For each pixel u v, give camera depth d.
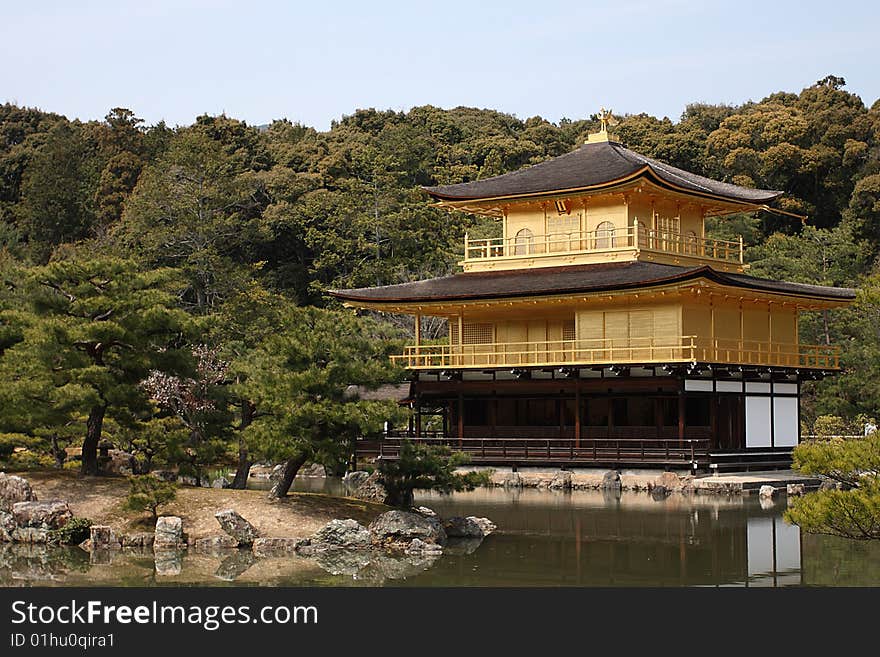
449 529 46.16
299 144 140.12
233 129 144.25
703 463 66.75
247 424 51.78
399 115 155.00
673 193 75.25
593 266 74.25
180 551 42.31
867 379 78.94
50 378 47.84
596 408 74.38
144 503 43.59
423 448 47.72
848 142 127.69
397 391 80.81
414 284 79.25
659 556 41.12
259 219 121.88
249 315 93.56
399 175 130.50
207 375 65.25
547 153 141.88
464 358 76.69
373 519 45.31
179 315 49.41
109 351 49.59
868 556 40.94
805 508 28.78
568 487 67.12
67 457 61.84
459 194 78.62
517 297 71.81
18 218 144.25
